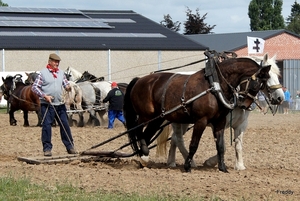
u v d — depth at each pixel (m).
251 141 18.77
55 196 9.44
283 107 35.47
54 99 13.78
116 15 56.78
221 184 10.61
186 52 49.72
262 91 12.75
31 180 10.80
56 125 24.12
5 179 10.52
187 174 11.92
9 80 27.33
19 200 9.20
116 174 11.74
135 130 13.41
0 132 21.48
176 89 12.51
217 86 12.09
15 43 44.59
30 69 44.66
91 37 48.44
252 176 11.84
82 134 20.78
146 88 13.10
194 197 9.32
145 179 11.13
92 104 25.00
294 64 45.97
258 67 12.21
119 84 24.86
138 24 54.19
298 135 20.59
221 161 12.57
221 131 12.47
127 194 9.52
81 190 9.90
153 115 13.08
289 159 14.69
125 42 48.56
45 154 13.71
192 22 74.38
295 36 59.75
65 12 53.94
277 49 59.28
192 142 12.32
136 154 13.45
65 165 13.10
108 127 23.69
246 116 12.94
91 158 13.74
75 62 46.12
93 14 56.56
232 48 56.69
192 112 12.29
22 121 28.58
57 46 45.38
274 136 20.28
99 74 47.00
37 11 52.78
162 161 14.69
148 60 48.59
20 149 16.47
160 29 53.38
